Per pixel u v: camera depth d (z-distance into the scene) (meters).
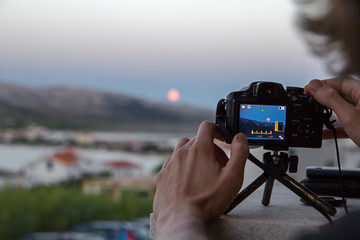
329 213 0.81
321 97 0.81
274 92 0.85
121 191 11.58
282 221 0.77
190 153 0.70
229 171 0.69
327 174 1.10
